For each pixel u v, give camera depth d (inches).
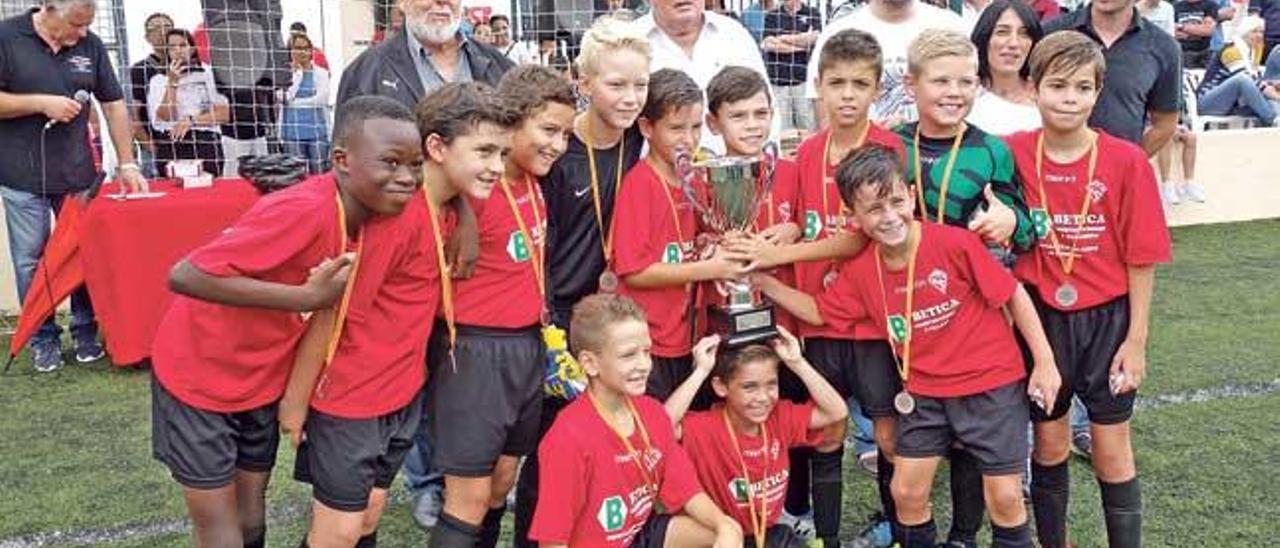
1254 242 326.3
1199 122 387.5
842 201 122.1
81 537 146.7
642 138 130.1
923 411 119.5
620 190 123.4
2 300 273.4
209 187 237.9
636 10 286.7
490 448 115.3
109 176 288.4
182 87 285.7
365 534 116.6
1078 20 160.1
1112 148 117.5
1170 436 173.2
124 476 167.5
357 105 99.0
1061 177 118.3
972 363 117.0
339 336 105.3
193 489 105.2
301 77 302.4
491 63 154.9
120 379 218.5
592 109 124.6
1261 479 155.7
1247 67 398.9
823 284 127.0
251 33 291.0
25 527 149.9
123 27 306.3
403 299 108.6
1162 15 305.0
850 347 125.0
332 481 108.1
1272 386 197.3
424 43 147.3
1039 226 119.8
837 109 122.9
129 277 217.6
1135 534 124.3
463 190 107.0
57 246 221.3
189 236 220.4
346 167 99.0
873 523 142.6
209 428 104.5
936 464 121.0
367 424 108.1
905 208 113.7
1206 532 138.8
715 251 121.4
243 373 104.4
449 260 111.3
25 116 222.2
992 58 142.6
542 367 120.0
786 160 133.9
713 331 124.3
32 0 296.8
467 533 116.9
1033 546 125.2
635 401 117.0
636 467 114.3
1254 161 362.6
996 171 119.8
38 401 204.8
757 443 123.1
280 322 104.0
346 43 365.1
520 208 116.8
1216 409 185.8
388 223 104.4
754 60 165.9
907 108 163.3
